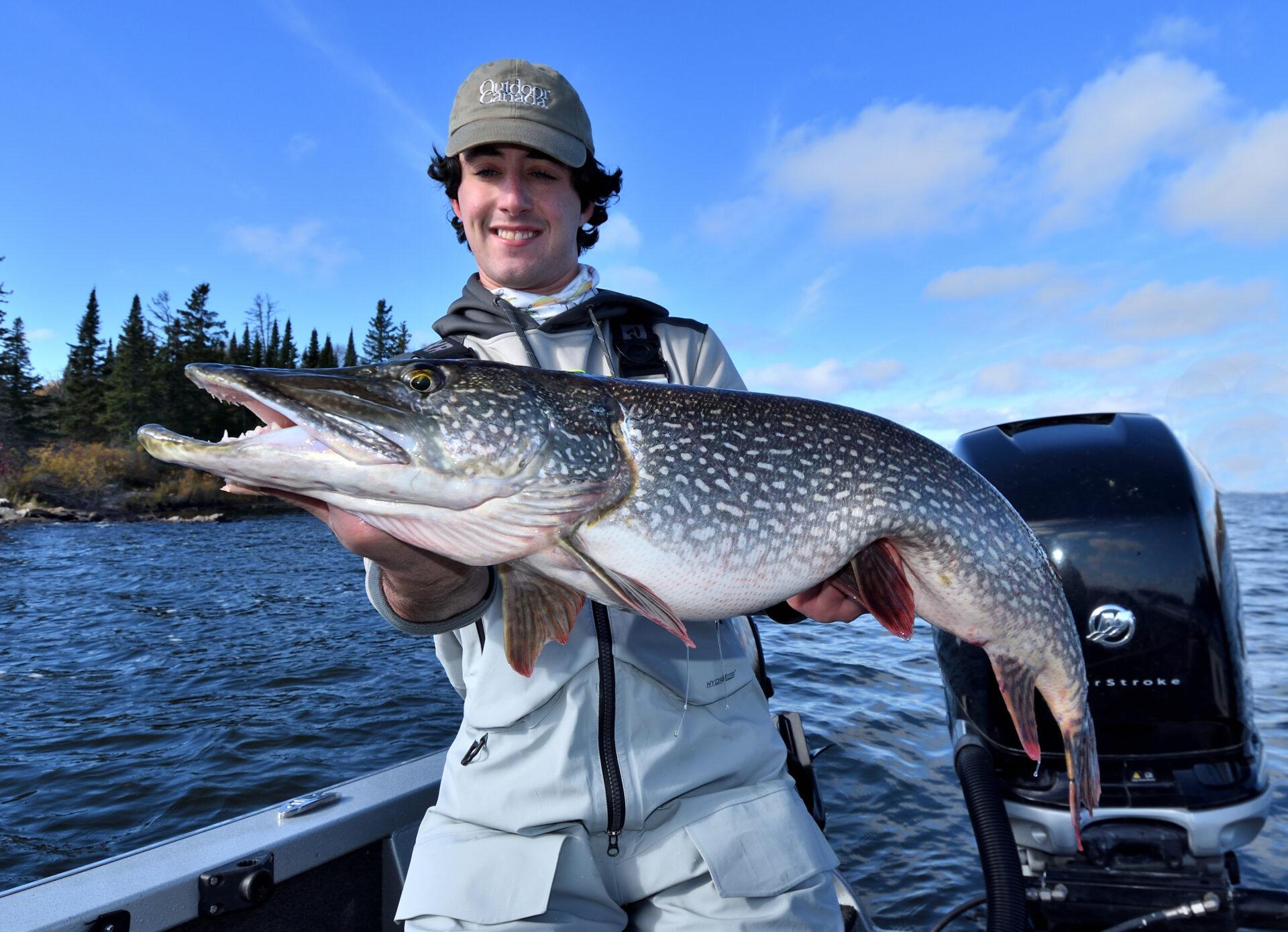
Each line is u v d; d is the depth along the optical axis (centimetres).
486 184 204
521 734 163
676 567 165
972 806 211
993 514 194
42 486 3662
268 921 184
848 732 486
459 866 157
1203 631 215
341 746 676
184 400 5628
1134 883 194
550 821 157
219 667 960
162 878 167
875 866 326
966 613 193
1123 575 221
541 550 161
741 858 160
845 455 177
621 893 165
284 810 201
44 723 759
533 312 209
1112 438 245
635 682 163
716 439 169
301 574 1817
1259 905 182
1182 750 210
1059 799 207
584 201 233
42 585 1609
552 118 198
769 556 169
